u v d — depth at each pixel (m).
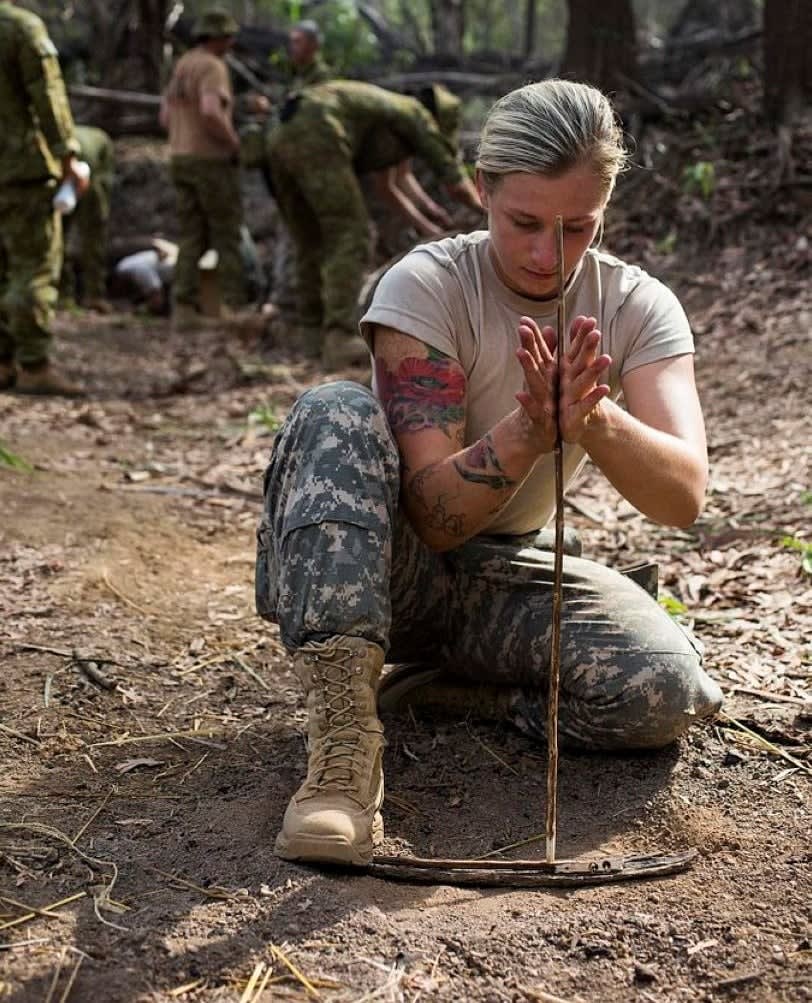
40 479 4.83
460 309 2.33
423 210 9.04
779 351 6.39
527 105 2.11
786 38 8.41
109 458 5.34
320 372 7.33
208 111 8.69
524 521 2.53
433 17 14.96
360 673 2.16
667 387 2.33
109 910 2.01
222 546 4.20
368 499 2.15
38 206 6.37
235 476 5.11
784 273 7.39
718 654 3.07
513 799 2.40
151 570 3.85
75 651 3.09
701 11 14.23
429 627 2.55
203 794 2.42
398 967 1.87
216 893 2.04
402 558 2.42
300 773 2.49
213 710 2.85
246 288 9.99
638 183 8.68
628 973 1.86
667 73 11.23
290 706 2.87
